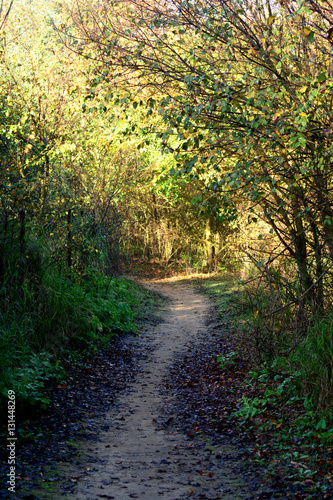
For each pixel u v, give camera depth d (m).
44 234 11.09
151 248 30.83
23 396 6.60
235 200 6.93
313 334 7.18
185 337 13.41
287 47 6.35
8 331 7.78
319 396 6.23
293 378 7.26
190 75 6.72
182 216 31.52
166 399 8.09
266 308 9.80
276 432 6.05
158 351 11.73
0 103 11.73
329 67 5.59
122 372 9.61
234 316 14.29
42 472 4.88
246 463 5.29
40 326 8.93
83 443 5.96
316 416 6.02
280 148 6.75
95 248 14.70
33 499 4.21
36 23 14.03
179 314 17.34
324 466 4.90
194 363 10.41
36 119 12.04
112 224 16.44
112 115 8.58
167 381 9.20
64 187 13.47
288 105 6.49
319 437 5.51
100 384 8.63
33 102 12.08
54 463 5.18
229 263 22.86
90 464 5.30
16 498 4.17
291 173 6.99
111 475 5.02
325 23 6.82
